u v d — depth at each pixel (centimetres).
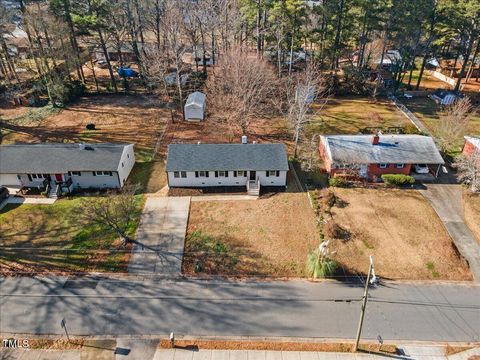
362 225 3091
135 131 4688
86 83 6200
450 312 2373
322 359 2097
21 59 6256
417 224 3105
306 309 2397
